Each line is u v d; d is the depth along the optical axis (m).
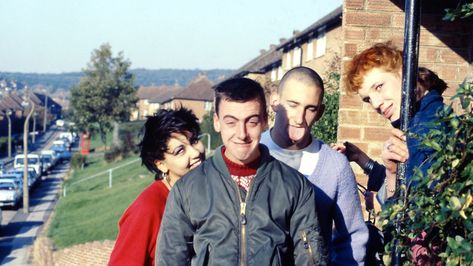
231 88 3.06
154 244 3.69
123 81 80.50
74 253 22.91
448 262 2.66
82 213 35.91
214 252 3.01
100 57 80.12
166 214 3.16
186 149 3.91
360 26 6.15
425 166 3.18
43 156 65.94
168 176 3.99
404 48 3.36
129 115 80.50
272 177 3.10
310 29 35.84
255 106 3.04
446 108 2.85
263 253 2.96
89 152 84.06
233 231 3.01
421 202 2.85
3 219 39.25
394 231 3.11
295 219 3.10
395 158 3.37
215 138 45.84
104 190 43.91
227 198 3.05
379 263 3.81
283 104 3.65
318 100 3.62
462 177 2.79
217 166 3.11
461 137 2.78
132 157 62.94
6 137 92.00
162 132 3.88
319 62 35.53
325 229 3.67
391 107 3.63
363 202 6.16
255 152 3.10
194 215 3.07
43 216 40.50
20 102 122.88
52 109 175.25
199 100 92.25
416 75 3.34
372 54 3.63
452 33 6.35
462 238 2.62
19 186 45.16
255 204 3.03
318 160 3.68
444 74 6.36
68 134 107.88
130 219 3.71
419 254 3.02
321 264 3.09
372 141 6.11
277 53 57.28
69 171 66.62
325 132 8.79
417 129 3.27
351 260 3.64
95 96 79.25
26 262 27.91
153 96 133.25
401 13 6.11
